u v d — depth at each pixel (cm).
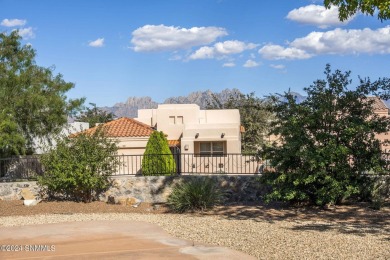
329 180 1258
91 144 1606
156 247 865
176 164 1820
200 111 3403
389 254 768
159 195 1617
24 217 1347
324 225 1103
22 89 2038
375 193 1420
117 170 1752
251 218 1245
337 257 755
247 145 3731
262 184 1490
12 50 2164
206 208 1428
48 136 2141
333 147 1250
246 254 797
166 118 3316
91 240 945
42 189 1658
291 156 1284
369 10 958
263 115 3900
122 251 832
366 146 1298
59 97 2106
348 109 1320
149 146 2272
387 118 1312
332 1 1003
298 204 1412
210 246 872
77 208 1494
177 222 1202
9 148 1988
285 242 883
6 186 1683
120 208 1494
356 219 1188
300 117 1298
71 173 1548
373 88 1298
